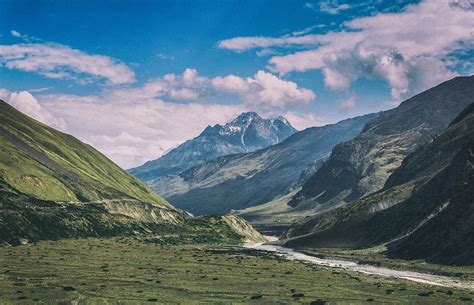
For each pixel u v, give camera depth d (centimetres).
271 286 18262
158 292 16412
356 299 16138
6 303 13950
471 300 16150
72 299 14800
